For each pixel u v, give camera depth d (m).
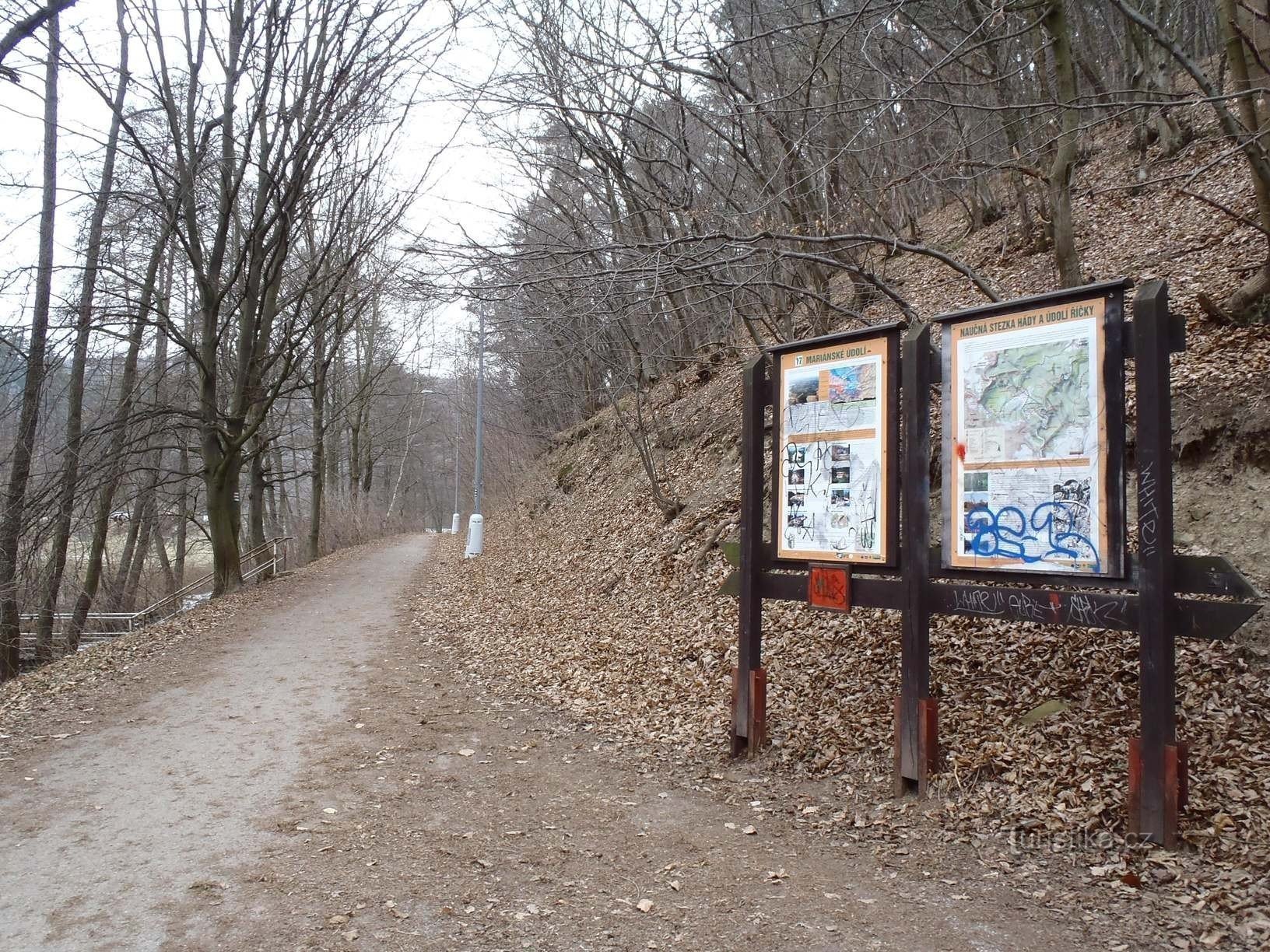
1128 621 4.36
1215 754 4.88
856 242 9.05
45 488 14.94
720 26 9.75
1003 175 15.95
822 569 5.74
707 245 8.26
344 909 3.93
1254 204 10.65
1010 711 5.81
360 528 38.16
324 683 9.20
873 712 6.38
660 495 14.05
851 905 3.95
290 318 19.22
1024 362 4.90
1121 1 6.16
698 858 4.54
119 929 3.76
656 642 9.68
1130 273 11.02
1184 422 6.93
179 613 16.30
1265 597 5.68
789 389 6.12
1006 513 4.92
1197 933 3.53
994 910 3.86
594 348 13.08
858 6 9.14
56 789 5.75
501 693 8.72
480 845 4.72
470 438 49.03
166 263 22.19
